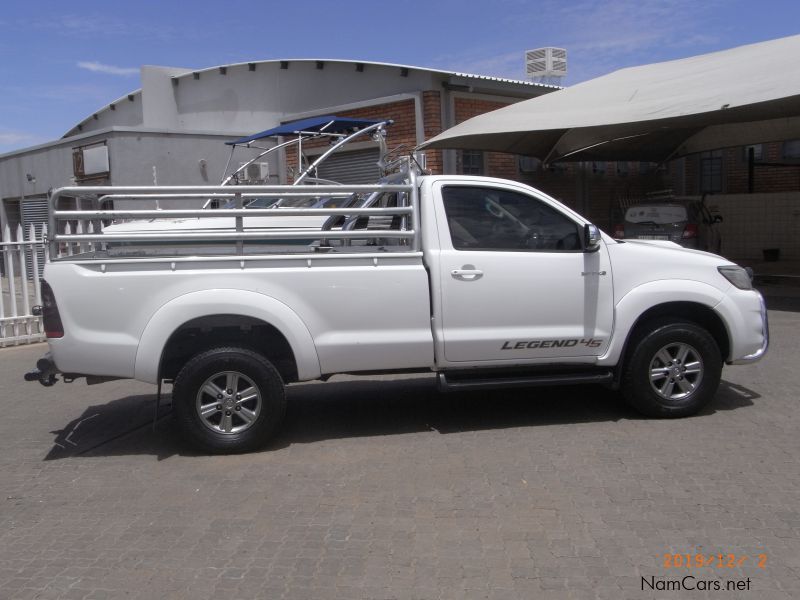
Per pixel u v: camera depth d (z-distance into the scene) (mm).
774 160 19859
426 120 15539
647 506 4578
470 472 5254
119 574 4004
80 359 5590
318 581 3863
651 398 6203
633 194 20297
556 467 5277
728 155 20312
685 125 13797
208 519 4656
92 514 4801
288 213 5750
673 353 6262
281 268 5684
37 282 11172
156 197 5805
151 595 3783
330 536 4355
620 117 11820
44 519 4742
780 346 9062
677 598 3578
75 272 5566
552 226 6090
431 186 5910
